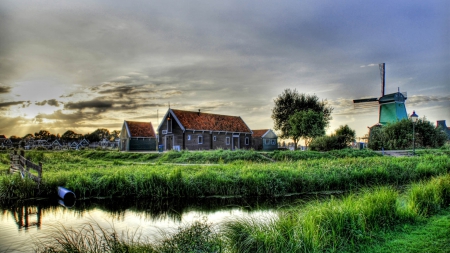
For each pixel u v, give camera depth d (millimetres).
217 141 57281
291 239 7176
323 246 7188
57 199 16797
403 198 11742
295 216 8758
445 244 6922
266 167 21844
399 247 6984
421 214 9516
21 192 16750
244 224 8016
